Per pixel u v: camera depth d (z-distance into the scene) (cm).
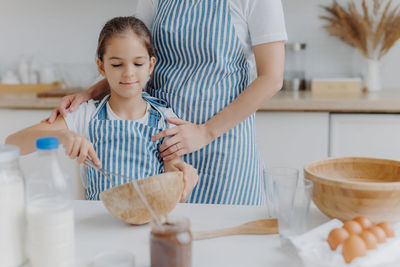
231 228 91
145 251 84
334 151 224
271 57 133
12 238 72
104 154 127
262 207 105
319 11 270
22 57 285
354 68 273
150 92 148
